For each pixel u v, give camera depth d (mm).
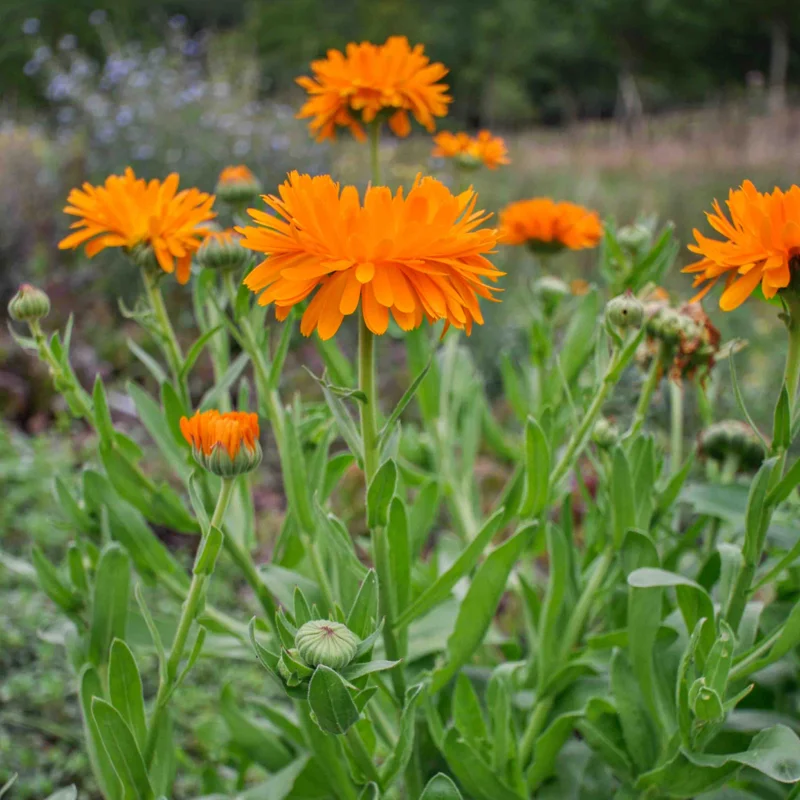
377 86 577
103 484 517
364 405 431
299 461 505
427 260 394
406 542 469
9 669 690
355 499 908
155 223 482
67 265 1450
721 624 438
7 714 652
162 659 441
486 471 958
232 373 509
